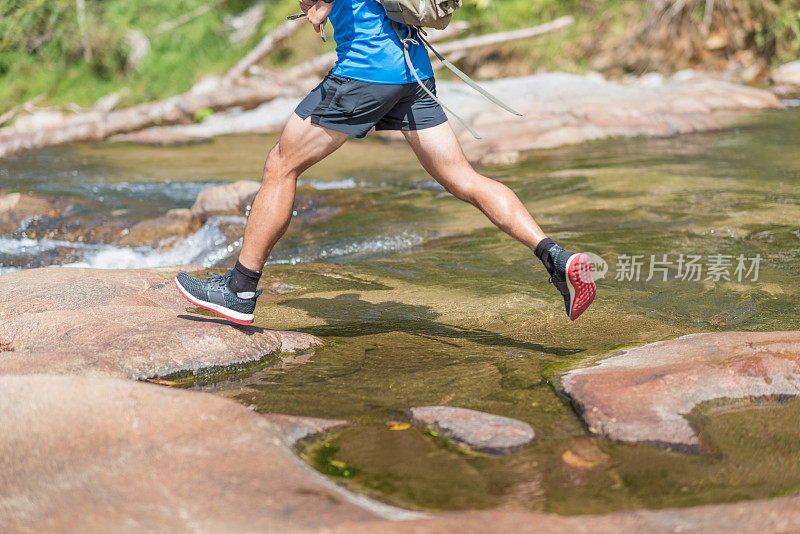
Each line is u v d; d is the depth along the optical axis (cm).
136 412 347
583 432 360
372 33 420
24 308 536
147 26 1955
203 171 1211
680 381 392
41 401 349
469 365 454
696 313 539
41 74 1859
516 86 1658
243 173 1187
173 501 289
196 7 2009
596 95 1552
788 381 393
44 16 1886
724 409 377
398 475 322
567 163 1100
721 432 355
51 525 276
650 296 577
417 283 631
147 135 1528
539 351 475
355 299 595
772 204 820
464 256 702
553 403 395
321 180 1080
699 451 338
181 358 448
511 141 1250
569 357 462
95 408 347
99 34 1886
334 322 544
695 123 1321
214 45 1961
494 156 1155
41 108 1770
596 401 381
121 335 465
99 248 818
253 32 1983
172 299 579
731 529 276
